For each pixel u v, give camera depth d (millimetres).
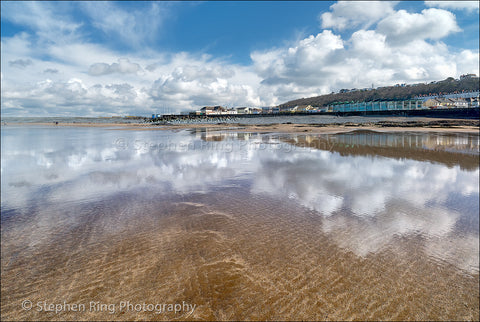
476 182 9578
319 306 3414
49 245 5047
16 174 11492
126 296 3586
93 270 4191
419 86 177625
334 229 5723
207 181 10023
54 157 16172
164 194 8391
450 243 5133
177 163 13867
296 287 3770
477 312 3367
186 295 3588
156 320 3182
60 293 3670
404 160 14062
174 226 5871
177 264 4328
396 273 4145
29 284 3871
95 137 33188
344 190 8703
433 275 4102
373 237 5359
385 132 33375
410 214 6609
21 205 7426
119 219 6312
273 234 5453
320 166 12664
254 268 4219
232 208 7035
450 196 8023
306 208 7027
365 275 4078
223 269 4184
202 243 5043
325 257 4570
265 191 8633
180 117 110688
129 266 4285
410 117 65812
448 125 42594
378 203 7430
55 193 8586
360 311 3346
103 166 13203
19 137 33375
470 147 18672
